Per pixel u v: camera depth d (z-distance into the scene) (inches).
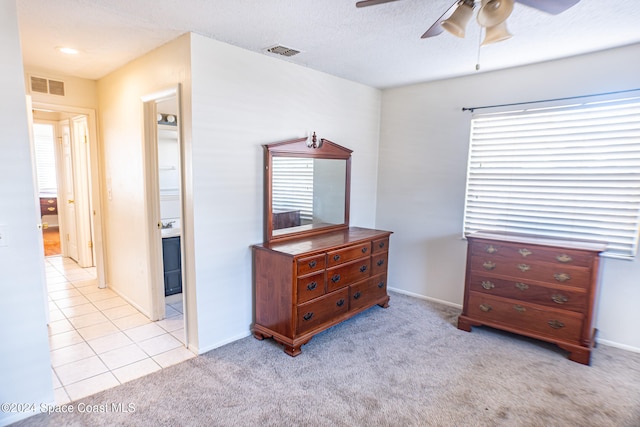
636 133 105.8
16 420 76.3
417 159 153.3
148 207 123.3
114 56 117.2
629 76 105.2
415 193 155.1
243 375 94.5
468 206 141.2
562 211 120.6
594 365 102.0
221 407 81.4
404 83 150.1
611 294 112.9
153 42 103.6
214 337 109.0
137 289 136.6
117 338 115.0
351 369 98.2
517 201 129.3
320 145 133.2
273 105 118.0
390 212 164.4
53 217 309.1
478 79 134.0
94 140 151.6
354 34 95.5
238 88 107.4
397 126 158.7
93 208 156.1
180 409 80.7
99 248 158.6
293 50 109.0
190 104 97.4
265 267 111.1
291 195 125.6
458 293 145.6
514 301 114.0
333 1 76.9
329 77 136.9
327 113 137.9
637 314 109.4
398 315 136.6
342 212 147.6
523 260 111.3
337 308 119.3
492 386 91.3
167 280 146.5
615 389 90.7
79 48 109.2
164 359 102.3
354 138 152.2
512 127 127.9
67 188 203.2
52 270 188.7
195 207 100.4
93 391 87.0
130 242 137.9
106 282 162.9
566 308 105.3
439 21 69.2
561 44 102.3
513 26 89.2
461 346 112.5
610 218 112.2
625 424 77.9
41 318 78.5
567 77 115.3
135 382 90.9
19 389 76.8
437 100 145.3
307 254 105.7
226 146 106.2
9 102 71.7
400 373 96.6
